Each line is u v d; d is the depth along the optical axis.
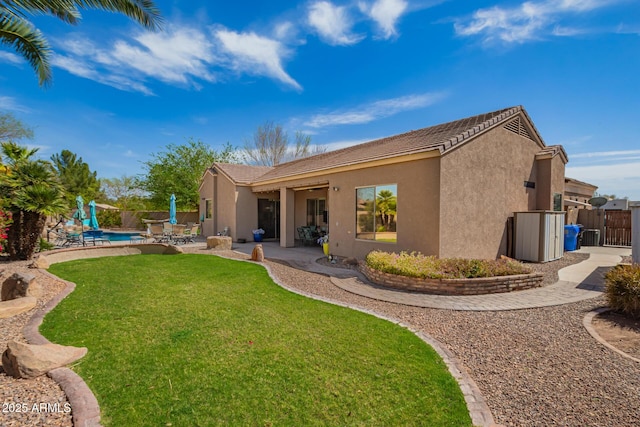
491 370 3.84
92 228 21.84
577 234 15.00
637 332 5.05
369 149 14.12
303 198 18.69
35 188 10.75
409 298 6.95
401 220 10.48
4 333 4.71
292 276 9.21
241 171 21.08
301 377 3.55
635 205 8.63
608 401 3.22
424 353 4.18
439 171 9.40
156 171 30.70
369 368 3.77
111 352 4.12
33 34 8.60
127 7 7.97
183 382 3.42
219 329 4.94
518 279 7.54
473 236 10.41
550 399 3.26
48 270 9.55
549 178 13.27
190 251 14.24
